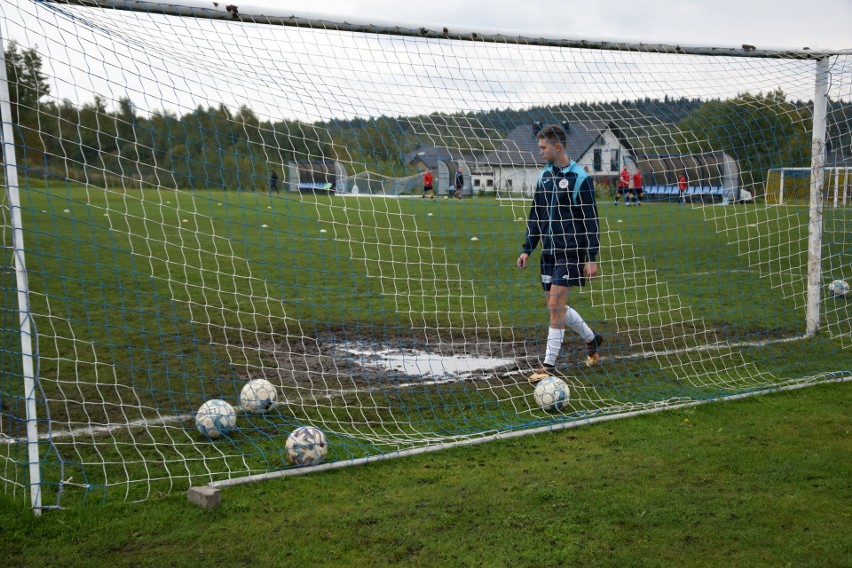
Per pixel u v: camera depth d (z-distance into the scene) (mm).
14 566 2826
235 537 3066
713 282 10719
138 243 14828
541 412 4867
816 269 6922
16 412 4738
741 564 2773
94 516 3270
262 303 9008
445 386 5559
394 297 9531
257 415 4770
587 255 5512
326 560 2857
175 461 3963
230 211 21703
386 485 3629
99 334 7039
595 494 3447
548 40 5277
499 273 11844
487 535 3047
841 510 3229
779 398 5098
